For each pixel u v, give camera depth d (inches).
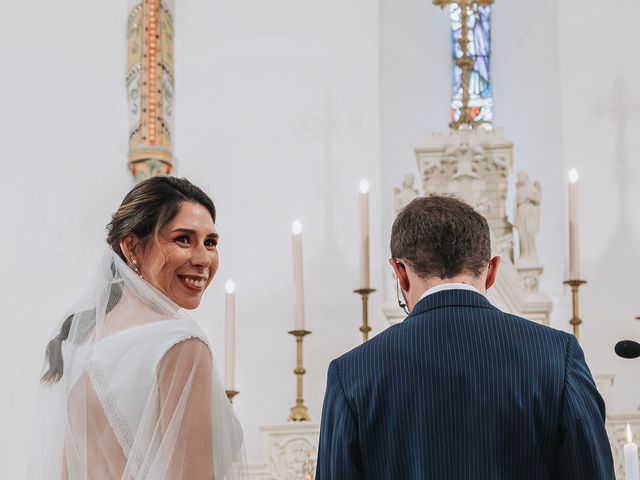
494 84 329.4
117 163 281.6
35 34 277.0
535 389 86.2
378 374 89.0
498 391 86.0
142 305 103.3
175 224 107.7
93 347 100.7
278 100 302.4
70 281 266.5
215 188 296.7
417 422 86.5
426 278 93.8
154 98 284.2
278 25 307.1
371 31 307.4
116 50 286.8
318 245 292.7
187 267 108.3
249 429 281.3
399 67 323.6
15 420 215.5
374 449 87.8
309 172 297.3
